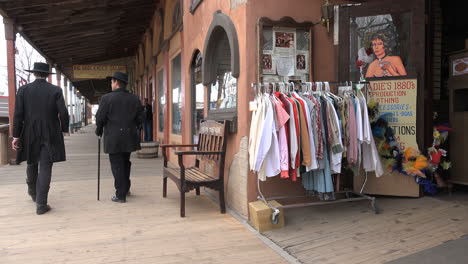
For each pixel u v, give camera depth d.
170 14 8.54
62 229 3.58
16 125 4.06
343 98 3.66
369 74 4.24
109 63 18.78
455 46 5.10
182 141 6.82
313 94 3.60
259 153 3.31
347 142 3.60
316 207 4.12
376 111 4.08
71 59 15.78
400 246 2.93
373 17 4.20
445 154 4.23
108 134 4.51
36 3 7.96
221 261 2.80
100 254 2.95
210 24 4.76
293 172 3.43
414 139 4.12
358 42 4.23
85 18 9.76
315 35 4.17
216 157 4.21
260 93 3.52
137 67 17.02
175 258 2.87
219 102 4.86
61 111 4.16
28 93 4.08
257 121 3.37
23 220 3.86
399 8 4.11
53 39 11.47
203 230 3.54
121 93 4.60
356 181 4.33
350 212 3.90
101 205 4.49
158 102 10.89
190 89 6.22
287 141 3.39
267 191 3.89
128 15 10.84
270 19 3.83
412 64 4.11
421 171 4.09
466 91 4.64
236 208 4.11
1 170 7.28
